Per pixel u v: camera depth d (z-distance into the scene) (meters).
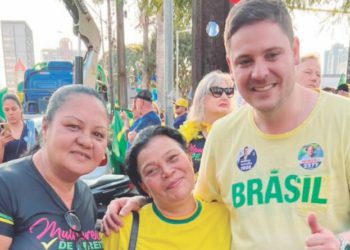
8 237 1.52
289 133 1.56
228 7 3.48
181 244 1.81
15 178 1.60
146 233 1.83
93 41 7.73
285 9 1.49
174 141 1.88
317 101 1.56
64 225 1.64
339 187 1.50
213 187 1.89
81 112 1.62
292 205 1.54
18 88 12.04
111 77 20.72
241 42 1.47
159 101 15.21
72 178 1.68
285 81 1.48
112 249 1.83
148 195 1.99
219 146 1.79
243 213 1.65
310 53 3.48
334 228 1.49
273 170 1.59
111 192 3.24
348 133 1.48
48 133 1.65
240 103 3.32
